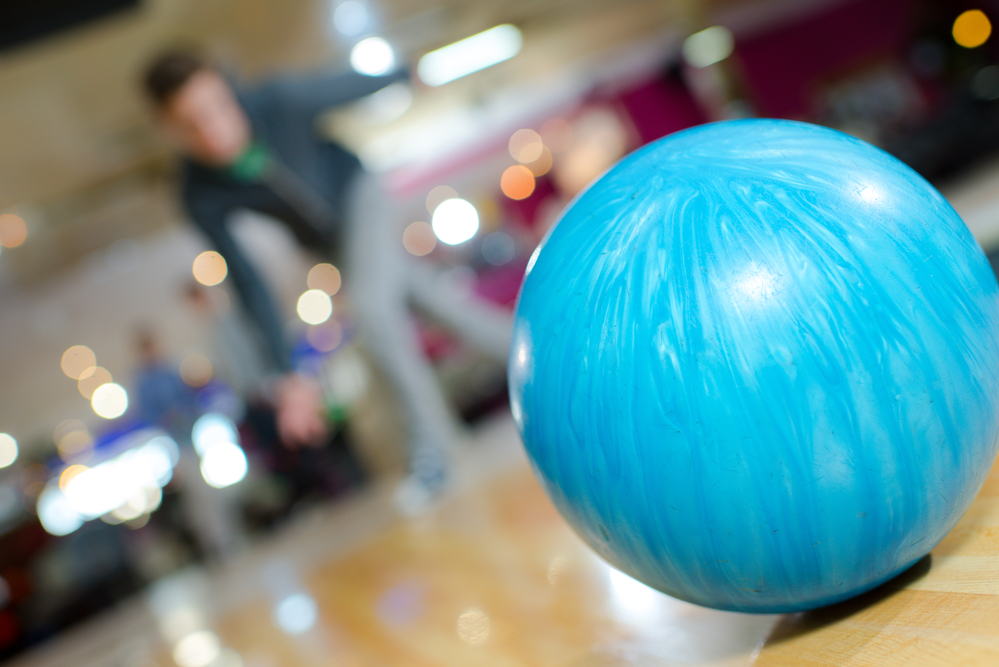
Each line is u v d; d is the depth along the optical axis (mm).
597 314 647
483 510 1996
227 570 3504
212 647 1753
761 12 11977
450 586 1438
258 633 1700
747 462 589
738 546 617
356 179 2428
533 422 706
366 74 2465
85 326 10688
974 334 616
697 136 722
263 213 2408
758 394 583
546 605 1128
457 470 2775
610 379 631
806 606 694
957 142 6805
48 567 4625
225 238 2396
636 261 643
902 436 587
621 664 802
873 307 588
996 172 5449
